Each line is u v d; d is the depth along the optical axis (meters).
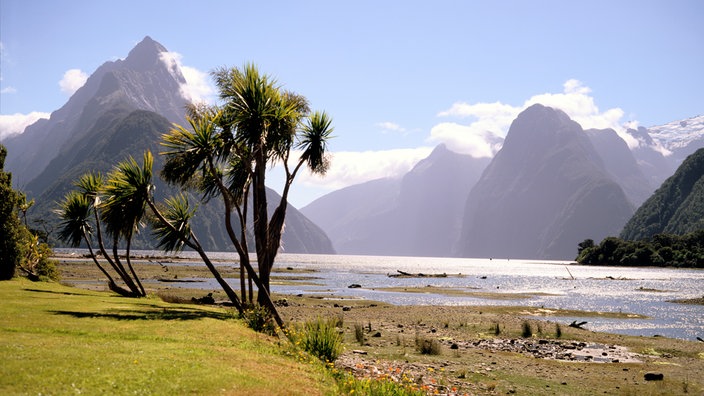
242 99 18.97
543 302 52.28
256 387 9.04
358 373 13.84
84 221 29.17
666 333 31.44
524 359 20.00
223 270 103.38
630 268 170.75
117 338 12.04
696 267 157.25
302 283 79.31
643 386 16.09
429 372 16.25
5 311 14.98
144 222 23.70
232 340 13.54
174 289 50.72
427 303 49.41
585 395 14.73
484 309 41.78
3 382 7.58
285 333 16.39
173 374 9.08
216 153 19.92
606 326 34.06
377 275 115.44
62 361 9.03
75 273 75.56
